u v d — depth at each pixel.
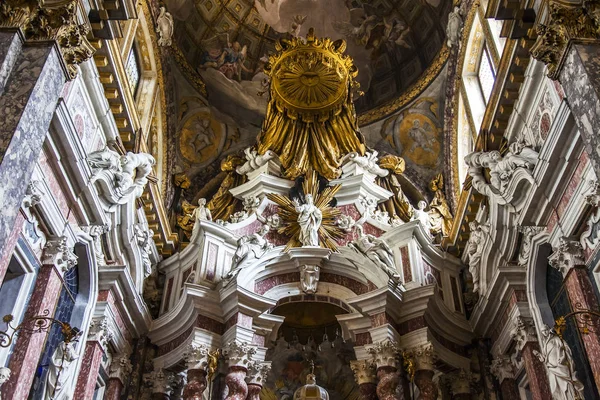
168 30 15.89
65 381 9.62
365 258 13.48
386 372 12.00
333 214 14.87
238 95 18.34
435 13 17.03
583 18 7.93
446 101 16.91
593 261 9.29
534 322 11.03
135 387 12.70
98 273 11.46
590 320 8.95
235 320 12.56
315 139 16.34
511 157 11.06
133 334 13.10
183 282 14.20
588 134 7.44
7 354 8.48
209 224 13.84
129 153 11.80
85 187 10.27
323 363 16.28
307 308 15.27
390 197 15.93
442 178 17.00
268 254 13.68
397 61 18.38
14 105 7.16
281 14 18.58
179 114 17.45
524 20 9.66
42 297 9.12
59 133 9.23
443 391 13.29
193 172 17.50
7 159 6.77
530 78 10.84
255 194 15.18
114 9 9.45
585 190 9.26
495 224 11.77
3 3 7.67
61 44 7.90
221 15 18.06
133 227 12.39
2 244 6.53
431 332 12.91
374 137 18.11
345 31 18.67
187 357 12.34
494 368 12.78
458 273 14.64
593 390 9.23
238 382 11.94
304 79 16.34
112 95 11.45
